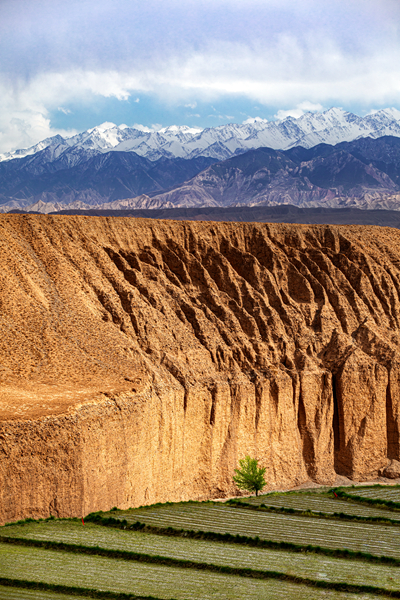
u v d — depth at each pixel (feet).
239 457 235.81
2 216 243.19
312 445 253.44
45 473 168.25
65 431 172.24
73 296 229.86
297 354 261.65
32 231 242.17
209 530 176.45
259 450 241.96
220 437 232.94
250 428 240.53
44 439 168.66
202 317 251.19
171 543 165.07
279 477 244.63
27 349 203.51
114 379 203.31
